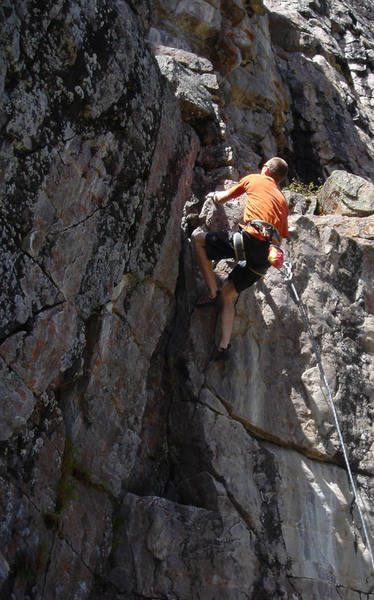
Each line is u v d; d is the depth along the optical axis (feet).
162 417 19.16
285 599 17.43
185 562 16.83
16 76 14.75
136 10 19.57
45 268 15.43
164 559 16.71
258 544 17.74
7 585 14.14
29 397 14.89
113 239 17.47
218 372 19.31
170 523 17.08
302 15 40.88
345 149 33.53
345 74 39.32
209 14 27.78
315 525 18.69
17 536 14.44
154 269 19.02
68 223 16.06
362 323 21.44
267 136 29.63
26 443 14.96
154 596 16.42
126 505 17.20
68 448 16.14
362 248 22.20
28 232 15.08
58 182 15.76
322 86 34.99
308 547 18.31
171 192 20.10
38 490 15.10
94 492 16.52
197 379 19.17
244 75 29.07
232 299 19.45
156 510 17.10
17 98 14.73
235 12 28.89
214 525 17.43
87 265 16.65
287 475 18.95
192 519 17.35
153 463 18.65
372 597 18.65
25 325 14.97
